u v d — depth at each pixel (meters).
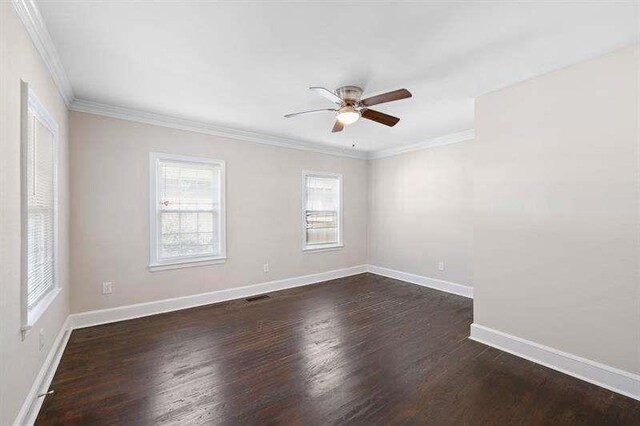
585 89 2.21
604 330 2.12
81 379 2.21
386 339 2.91
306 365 2.43
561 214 2.33
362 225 5.89
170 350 2.66
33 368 1.89
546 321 2.41
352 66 2.38
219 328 3.16
